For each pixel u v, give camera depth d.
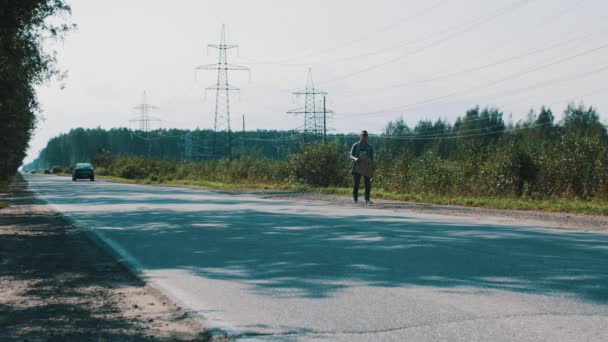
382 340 4.29
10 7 15.25
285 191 27.83
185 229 11.75
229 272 7.20
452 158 22.81
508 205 16.98
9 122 19.34
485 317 4.82
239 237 10.23
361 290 5.93
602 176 17.67
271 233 10.58
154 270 7.55
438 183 22.22
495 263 7.16
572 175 18.64
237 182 42.19
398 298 5.55
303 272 6.94
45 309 5.68
